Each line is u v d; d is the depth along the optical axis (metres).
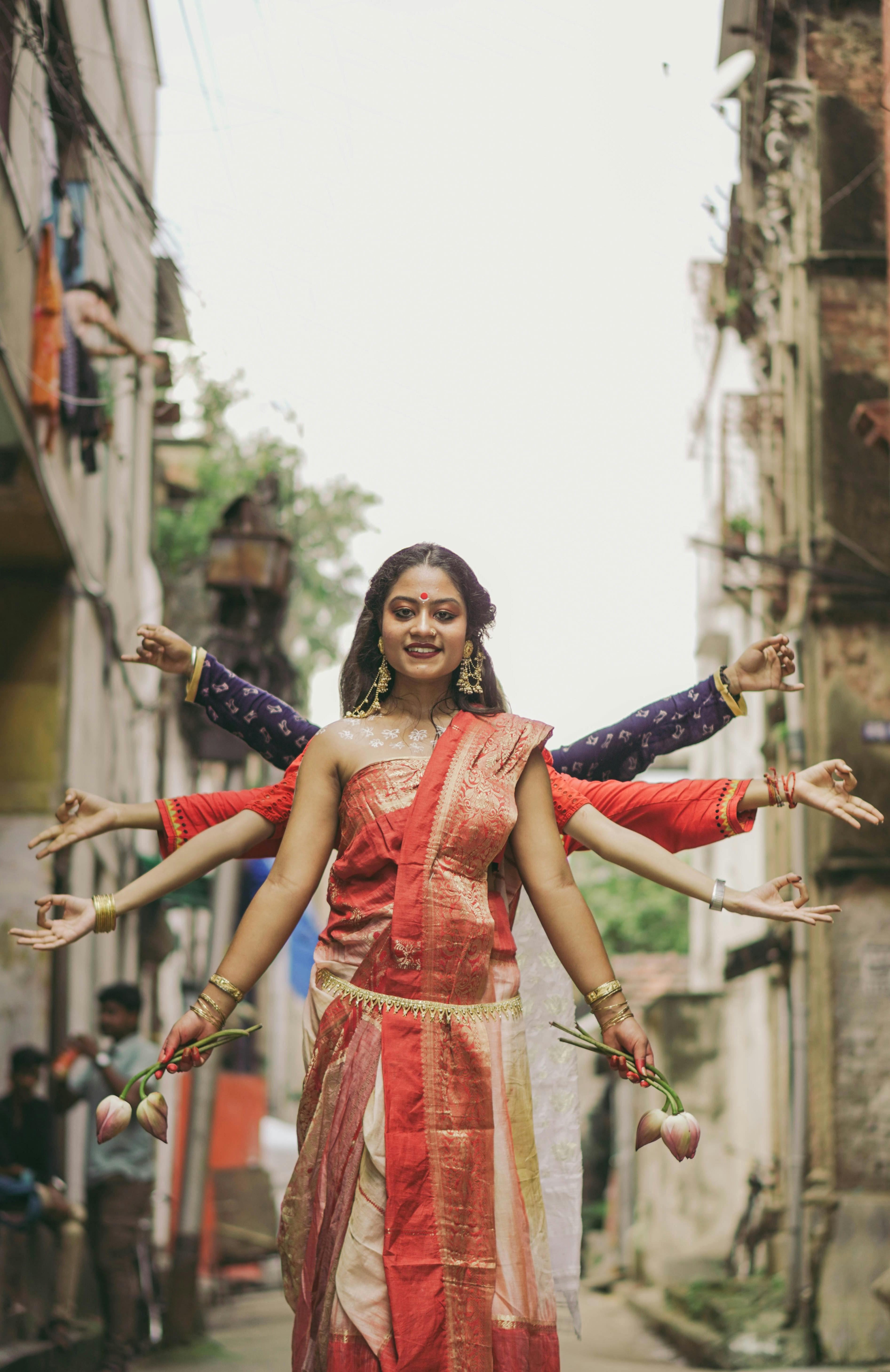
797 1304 10.85
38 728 10.09
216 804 3.45
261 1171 16.52
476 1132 2.92
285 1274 3.00
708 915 21.12
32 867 9.88
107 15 10.88
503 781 3.07
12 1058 8.15
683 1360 11.68
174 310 9.88
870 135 11.05
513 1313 2.88
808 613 11.42
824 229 11.34
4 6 6.64
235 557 11.88
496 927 3.07
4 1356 6.61
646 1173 17.73
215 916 11.06
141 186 7.30
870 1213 10.70
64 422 9.34
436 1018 2.94
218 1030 3.10
